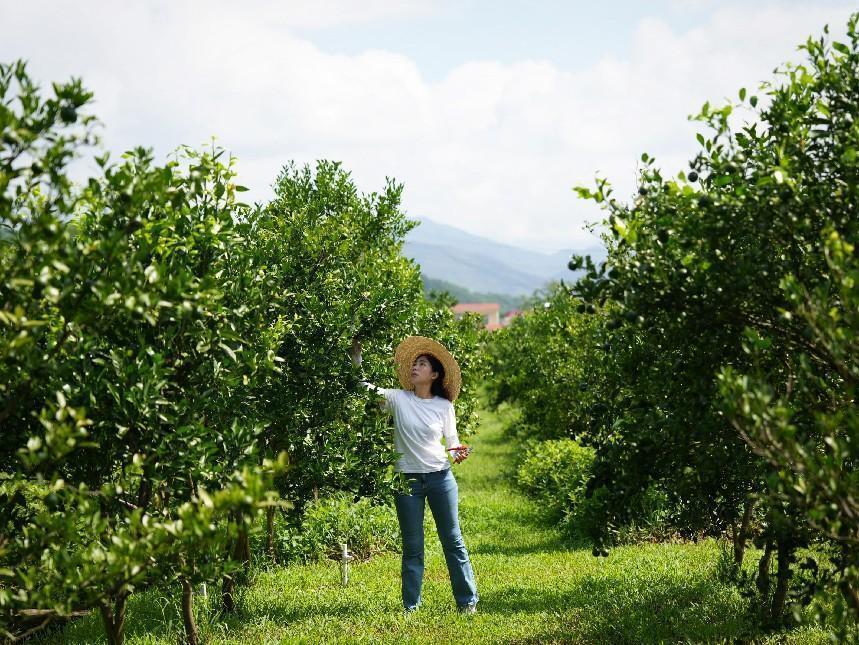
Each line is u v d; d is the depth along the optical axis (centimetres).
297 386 676
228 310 472
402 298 753
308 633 619
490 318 12262
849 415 329
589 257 434
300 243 726
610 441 500
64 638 629
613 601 691
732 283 404
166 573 403
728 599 674
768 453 332
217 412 523
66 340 385
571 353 1533
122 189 354
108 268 346
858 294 314
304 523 1011
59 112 320
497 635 606
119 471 455
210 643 586
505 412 3209
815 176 417
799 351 416
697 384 442
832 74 415
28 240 315
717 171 420
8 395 359
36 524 375
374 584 848
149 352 415
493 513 1354
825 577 415
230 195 489
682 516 579
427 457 704
